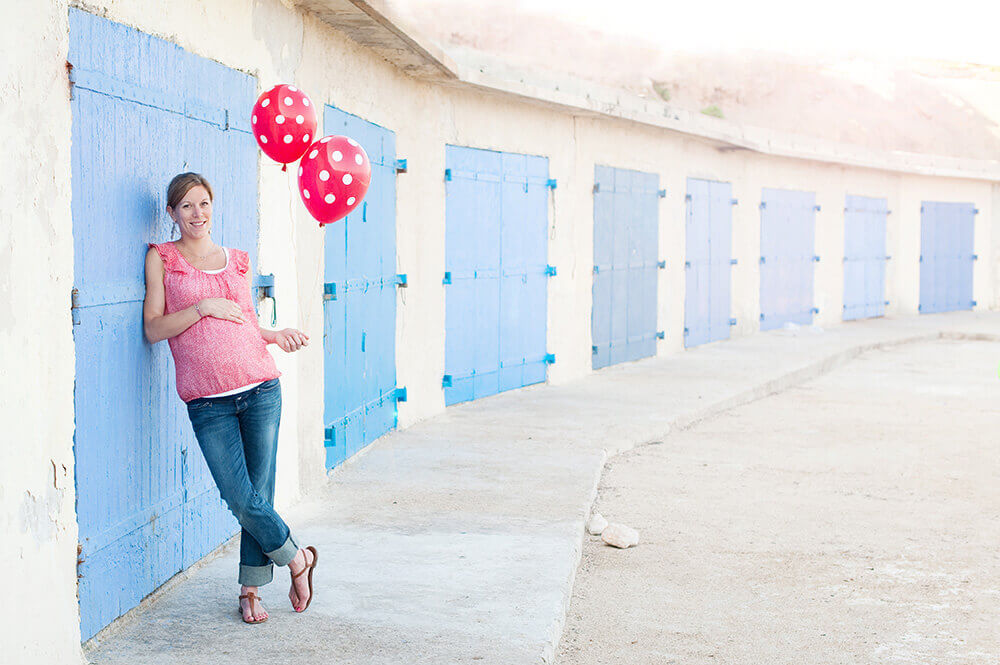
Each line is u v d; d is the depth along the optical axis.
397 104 9.37
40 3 3.70
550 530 6.31
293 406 6.77
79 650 4.05
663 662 4.77
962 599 5.69
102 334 4.20
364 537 6.12
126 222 4.41
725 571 6.13
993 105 32.72
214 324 4.38
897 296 24.11
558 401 11.33
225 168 5.64
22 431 3.61
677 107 16.03
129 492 4.50
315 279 7.23
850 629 5.23
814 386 13.95
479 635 4.61
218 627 4.60
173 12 4.91
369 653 4.38
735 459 9.19
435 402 10.44
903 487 8.30
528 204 12.15
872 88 33.12
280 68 6.55
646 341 15.19
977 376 15.05
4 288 3.49
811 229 20.88
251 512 4.48
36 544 3.71
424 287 10.13
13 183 3.54
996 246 25.98
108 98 4.23
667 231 15.70
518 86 10.84
